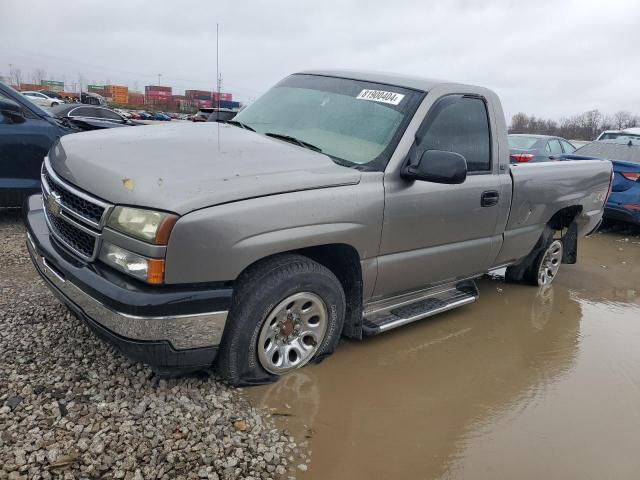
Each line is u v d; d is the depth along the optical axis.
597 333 4.57
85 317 2.70
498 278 5.86
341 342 3.81
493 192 4.13
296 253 3.15
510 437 2.96
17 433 2.43
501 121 4.28
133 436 2.51
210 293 2.62
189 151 3.03
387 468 2.59
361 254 3.28
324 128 3.69
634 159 8.88
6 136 5.72
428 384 3.40
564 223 5.53
